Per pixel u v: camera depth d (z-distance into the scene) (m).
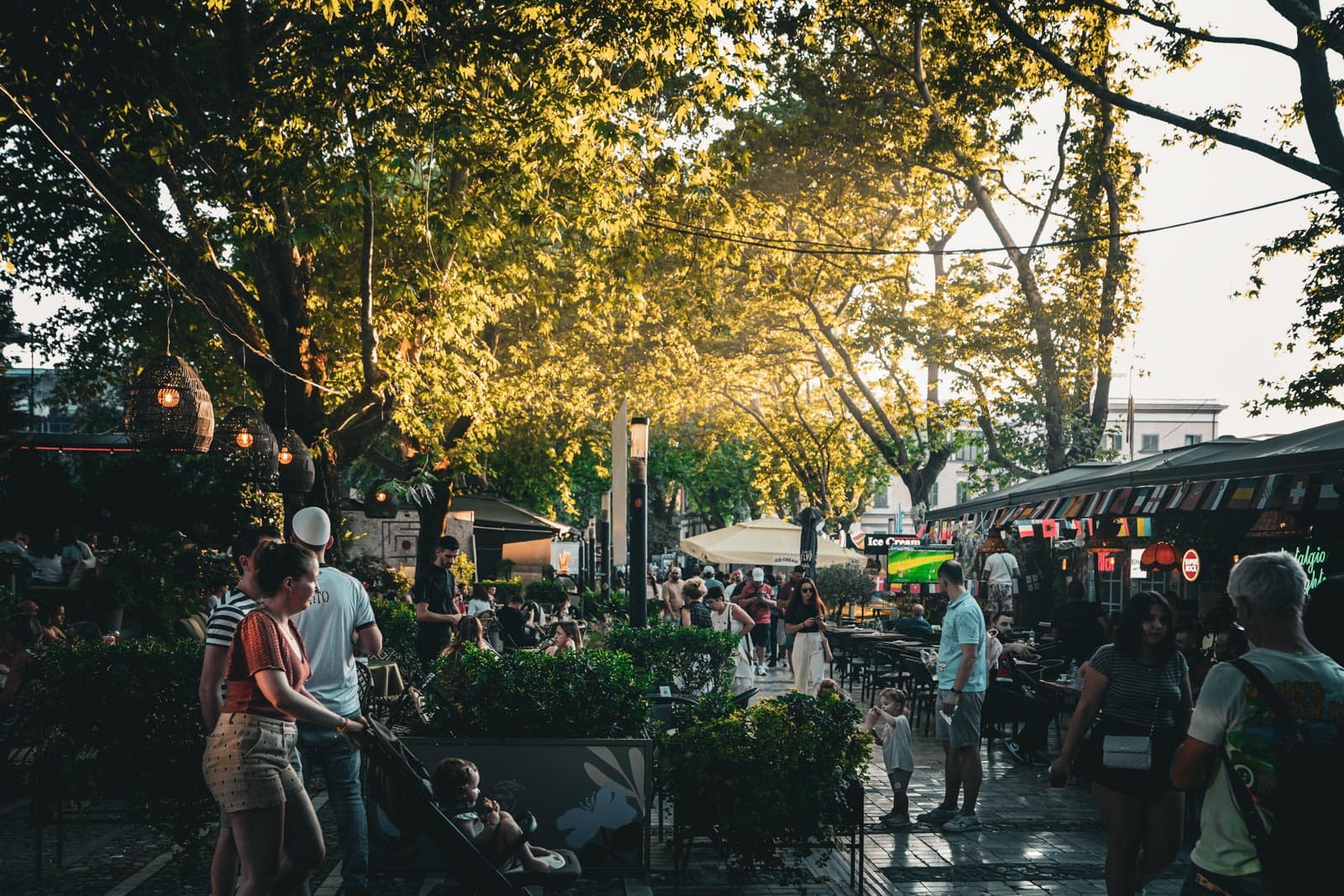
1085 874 7.24
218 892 5.30
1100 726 5.70
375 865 6.72
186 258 13.69
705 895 6.73
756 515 62.22
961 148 25.78
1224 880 3.51
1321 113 14.38
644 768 6.88
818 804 6.67
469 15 12.59
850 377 36.00
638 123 14.25
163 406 9.12
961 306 28.62
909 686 16.14
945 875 7.21
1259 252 16.56
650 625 16.72
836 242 29.08
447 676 7.19
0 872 6.91
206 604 12.71
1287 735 3.41
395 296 14.38
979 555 25.19
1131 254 26.72
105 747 6.90
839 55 26.38
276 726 4.84
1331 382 15.84
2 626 9.40
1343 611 4.02
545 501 40.56
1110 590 20.44
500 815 5.56
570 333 26.22
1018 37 16.92
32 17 10.53
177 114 13.43
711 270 18.45
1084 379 27.66
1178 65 17.30
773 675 21.30
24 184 14.38
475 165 13.59
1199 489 11.45
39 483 15.84
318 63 12.23
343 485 39.06
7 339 20.28
